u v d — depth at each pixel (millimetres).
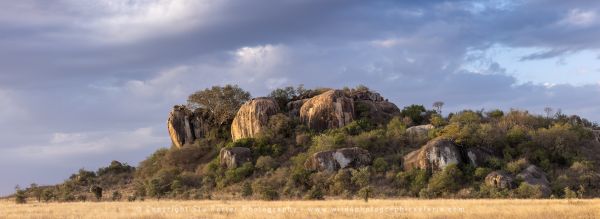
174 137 112938
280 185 80188
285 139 99312
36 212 47344
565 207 44031
